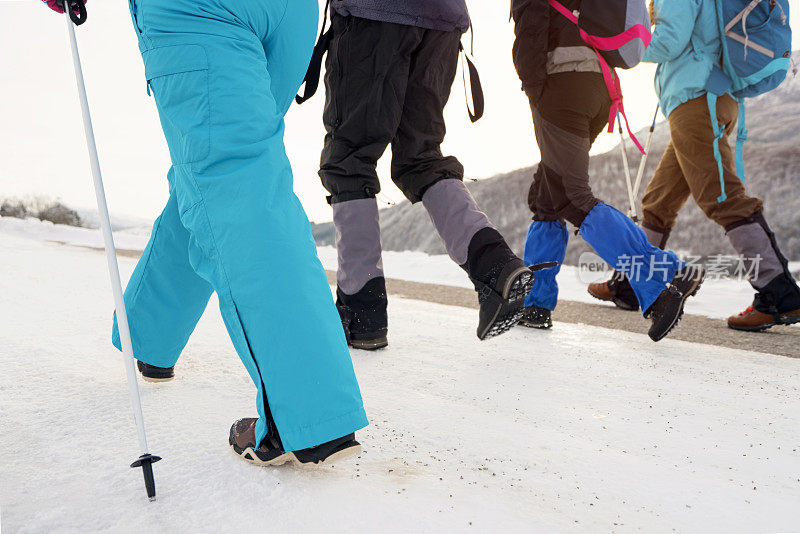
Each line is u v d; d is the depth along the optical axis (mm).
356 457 1373
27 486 1158
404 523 1069
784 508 1208
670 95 3361
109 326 2707
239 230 1154
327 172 2475
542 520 1115
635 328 3307
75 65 1226
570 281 5617
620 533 1082
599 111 2840
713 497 1248
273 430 1177
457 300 4434
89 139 1216
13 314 2879
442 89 2379
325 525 1048
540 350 2635
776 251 3242
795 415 1815
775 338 3137
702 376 2254
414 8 2227
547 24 2666
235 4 1199
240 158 1182
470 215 2152
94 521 1030
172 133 1238
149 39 1230
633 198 3195
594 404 1870
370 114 2314
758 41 3119
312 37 1389
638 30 2629
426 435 1543
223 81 1177
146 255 1674
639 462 1423
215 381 1922
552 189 2863
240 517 1062
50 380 1863
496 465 1370
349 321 2545
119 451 1341
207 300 1769
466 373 2195
